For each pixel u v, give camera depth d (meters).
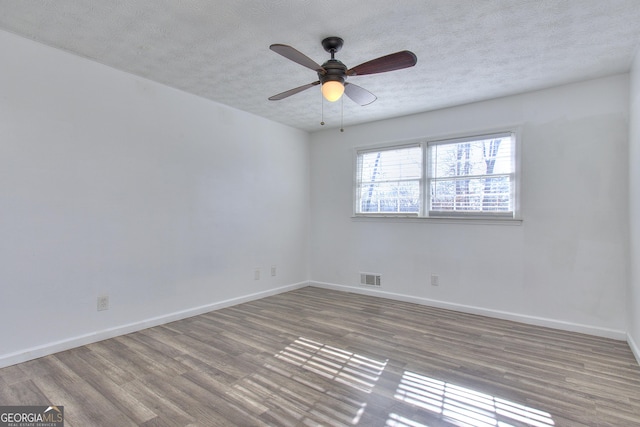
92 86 2.87
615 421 1.84
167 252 3.41
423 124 4.15
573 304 3.25
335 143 4.95
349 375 2.34
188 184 3.60
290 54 2.06
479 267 3.75
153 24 2.32
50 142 2.63
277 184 4.69
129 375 2.31
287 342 2.93
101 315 2.92
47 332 2.61
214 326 3.32
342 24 2.29
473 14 2.17
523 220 3.49
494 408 1.96
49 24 2.33
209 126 3.80
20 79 2.48
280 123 4.71
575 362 2.56
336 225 4.93
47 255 2.61
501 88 3.38
